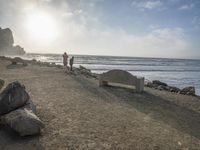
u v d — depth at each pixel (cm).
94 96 1165
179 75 4419
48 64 3559
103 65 6944
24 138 595
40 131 625
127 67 6331
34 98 1044
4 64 3216
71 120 747
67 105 939
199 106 1084
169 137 643
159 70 5659
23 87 742
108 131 663
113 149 549
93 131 657
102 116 811
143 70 5388
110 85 1545
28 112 647
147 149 557
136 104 1046
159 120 809
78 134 631
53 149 539
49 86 1406
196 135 675
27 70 2450
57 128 670
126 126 715
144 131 679
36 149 537
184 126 759
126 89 1427
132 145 575
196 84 2961
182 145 591
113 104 1012
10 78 1728
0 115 669
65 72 2322
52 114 802
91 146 560
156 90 1531
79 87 1421
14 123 596
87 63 8031
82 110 875
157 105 1055
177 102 1152
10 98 678
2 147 543
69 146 556
